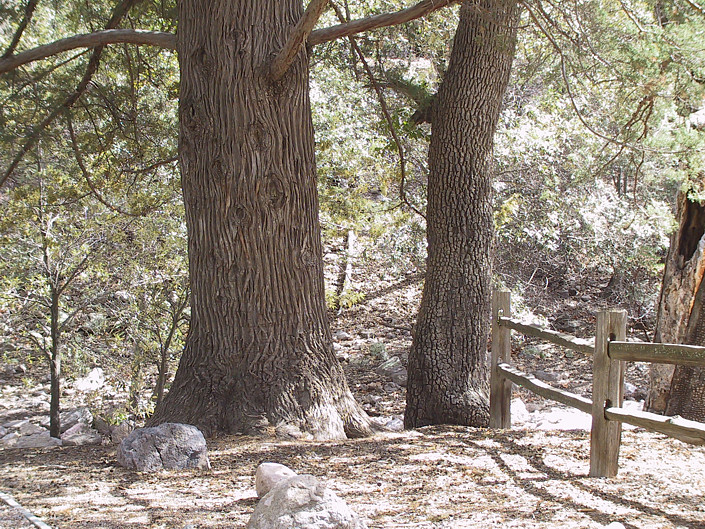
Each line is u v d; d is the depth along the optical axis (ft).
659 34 26.81
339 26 22.18
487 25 26.48
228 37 21.02
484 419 29.53
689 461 18.22
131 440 17.94
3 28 26.55
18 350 50.11
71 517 13.84
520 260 53.31
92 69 30.78
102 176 39.88
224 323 21.63
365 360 51.93
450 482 16.33
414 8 21.97
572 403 17.95
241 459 18.28
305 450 19.24
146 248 42.68
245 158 21.17
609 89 35.17
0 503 14.74
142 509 14.32
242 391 21.39
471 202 29.99
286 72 21.44
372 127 46.96
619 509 14.05
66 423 42.50
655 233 48.14
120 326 45.42
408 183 48.26
